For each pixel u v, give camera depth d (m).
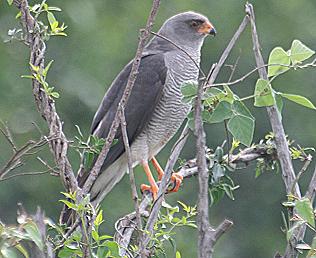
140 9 23.83
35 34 9.28
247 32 22.77
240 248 21.33
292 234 8.23
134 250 8.42
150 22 8.19
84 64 22.55
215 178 9.62
